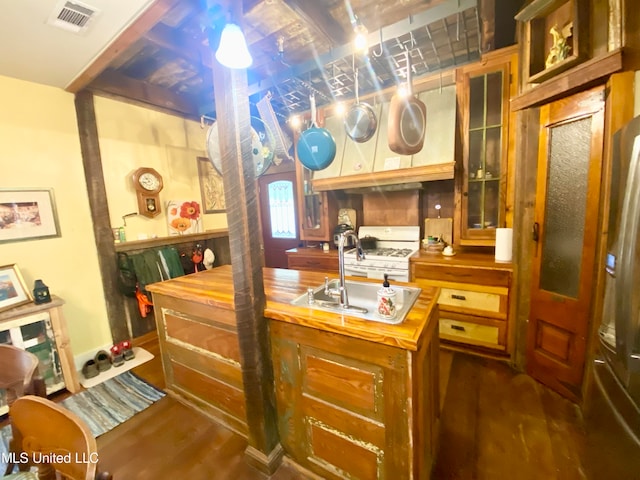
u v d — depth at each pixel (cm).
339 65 239
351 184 268
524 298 210
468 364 227
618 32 134
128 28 162
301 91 279
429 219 297
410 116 158
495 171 237
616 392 111
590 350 163
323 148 175
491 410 178
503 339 224
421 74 260
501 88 222
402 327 111
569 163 171
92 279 258
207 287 184
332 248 328
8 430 179
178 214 322
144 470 149
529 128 194
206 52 217
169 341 197
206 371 180
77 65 202
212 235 352
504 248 222
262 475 144
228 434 171
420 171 236
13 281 204
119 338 274
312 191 330
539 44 181
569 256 176
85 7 145
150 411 192
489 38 209
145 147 295
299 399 140
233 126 127
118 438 170
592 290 162
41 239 228
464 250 270
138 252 289
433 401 142
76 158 246
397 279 258
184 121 329
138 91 275
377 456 121
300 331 133
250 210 134
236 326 150
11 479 86
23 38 166
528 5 174
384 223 317
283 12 181
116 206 274
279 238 457
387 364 111
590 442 136
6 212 210
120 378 231
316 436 138
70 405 200
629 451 102
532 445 152
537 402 182
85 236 253
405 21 173
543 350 197
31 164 222
